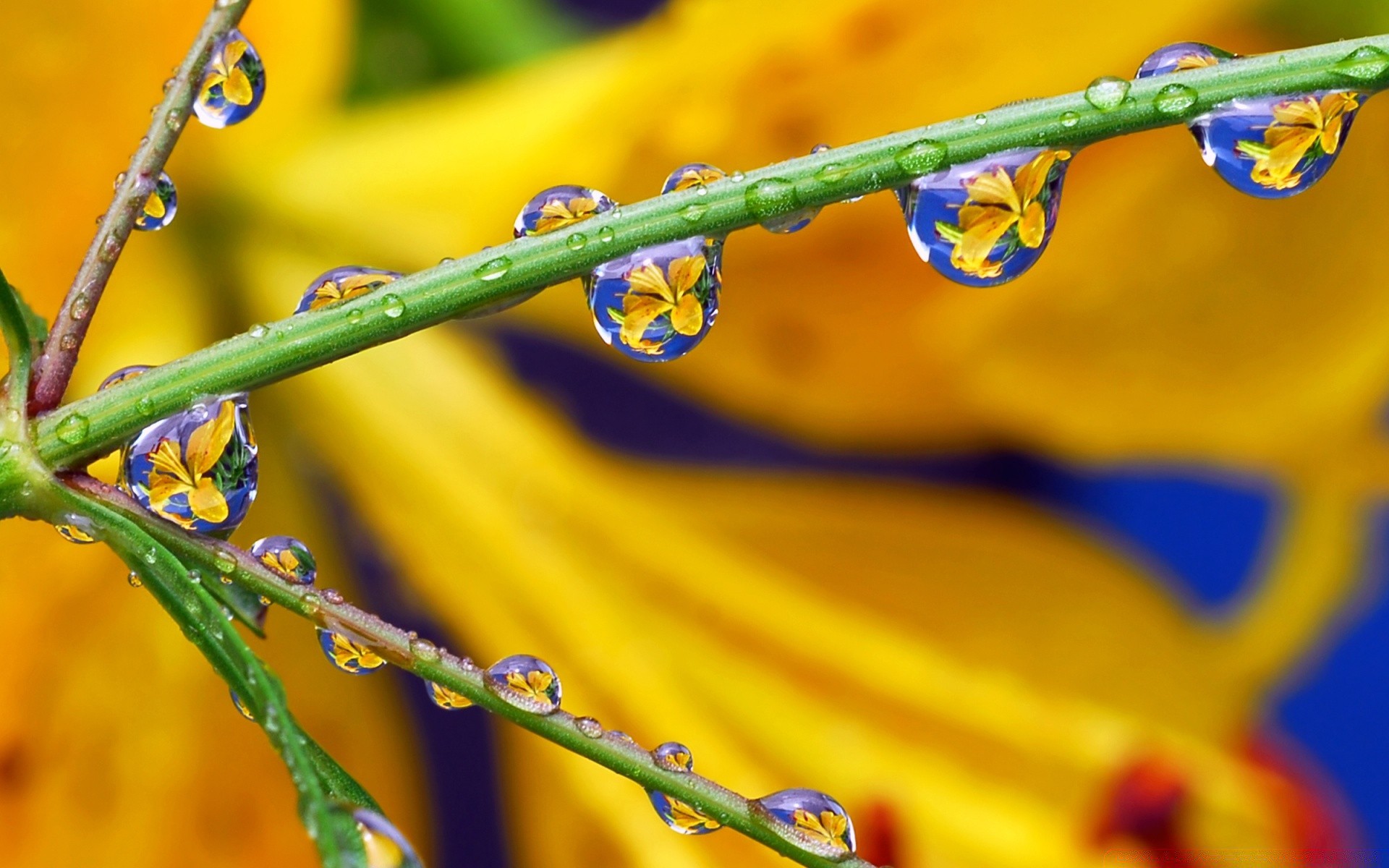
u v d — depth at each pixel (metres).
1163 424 0.14
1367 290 0.14
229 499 0.10
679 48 0.13
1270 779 0.14
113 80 0.13
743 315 0.14
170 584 0.10
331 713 0.14
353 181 0.14
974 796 0.14
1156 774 0.14
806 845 0.10
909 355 0.14
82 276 0.10
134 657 0.13
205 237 0.14
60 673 0.13
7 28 0.13
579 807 0.14
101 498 0.10
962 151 0.10
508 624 0.14
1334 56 0.10
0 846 0.13
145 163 0.10
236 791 0.14
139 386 0.10
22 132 0.13
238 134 0.14
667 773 0.10
